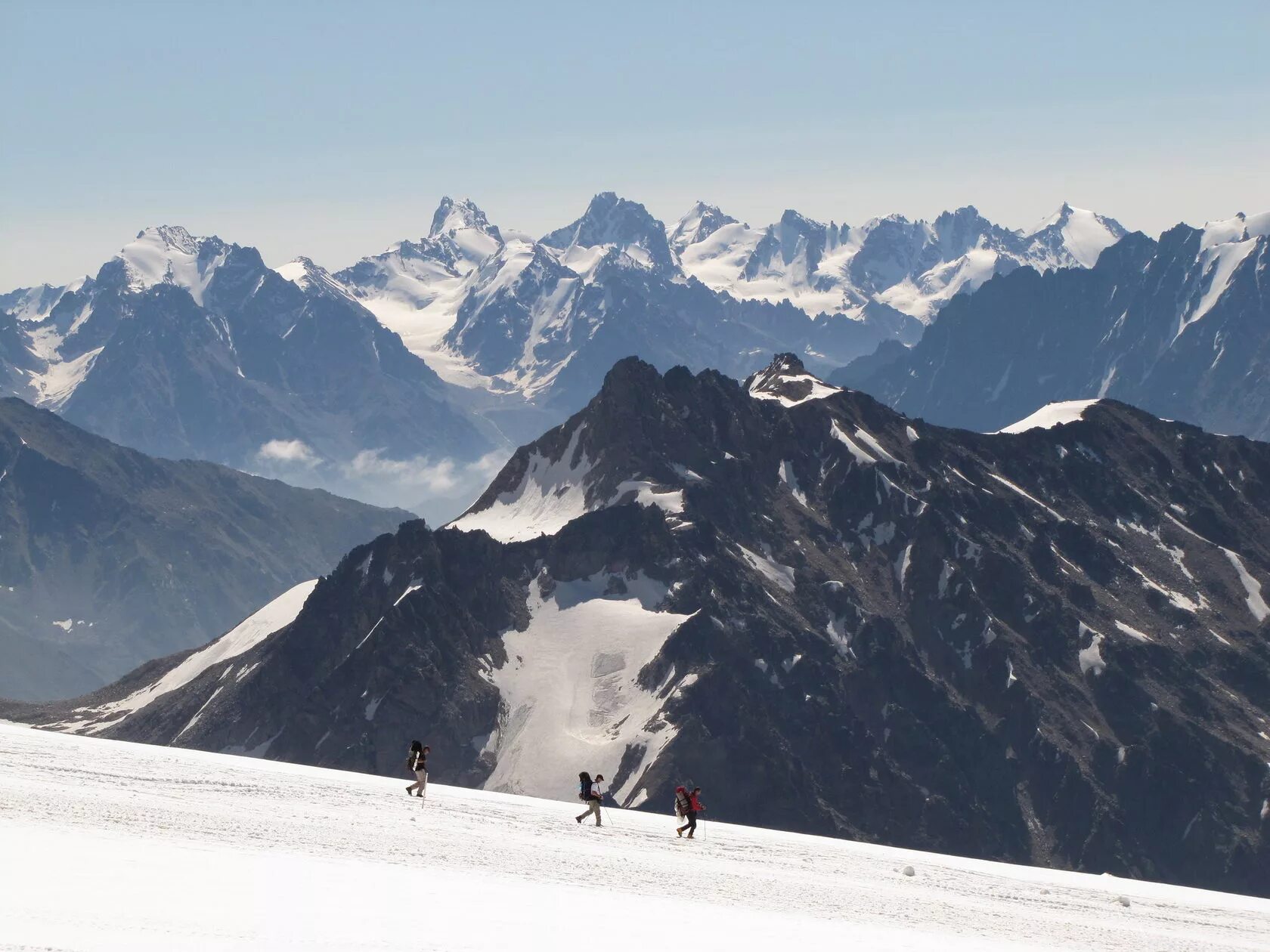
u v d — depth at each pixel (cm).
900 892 7256
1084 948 6225
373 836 6175
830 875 7519
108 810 5759
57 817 5422
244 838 5597
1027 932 6494
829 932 5531
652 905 5522
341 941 4119
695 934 5012
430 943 4253
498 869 5831
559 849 6738
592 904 5309
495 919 4744
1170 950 6556
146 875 4600
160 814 5881
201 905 4306
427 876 5366
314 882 4900
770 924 5491
